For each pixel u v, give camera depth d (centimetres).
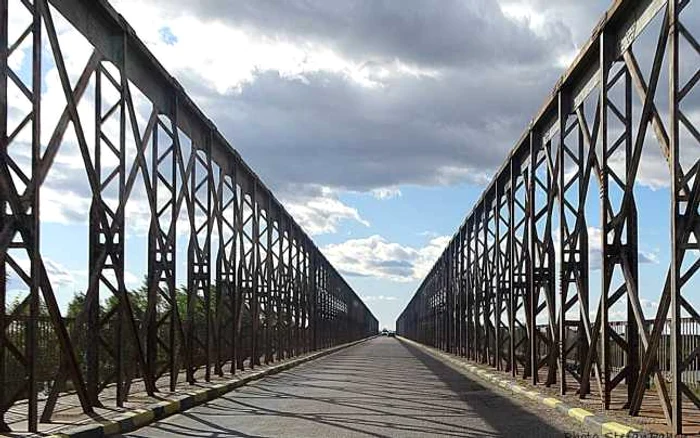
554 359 1992
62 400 1553
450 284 4806
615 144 1430
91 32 1362
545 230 1978
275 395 1975
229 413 1564
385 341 10875
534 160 2081
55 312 1204
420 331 8650
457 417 1489
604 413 1385
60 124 1213
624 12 1341
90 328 1424
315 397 1920
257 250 3142
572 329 2670
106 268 1451
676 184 1102
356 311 10375
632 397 1362
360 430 1311
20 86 1104
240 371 2745
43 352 1659
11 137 1096
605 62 1412
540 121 2019
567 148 1767
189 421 1432
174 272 1819
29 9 1121
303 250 4709
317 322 5469
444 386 2272
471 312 3816
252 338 3059
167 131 1823
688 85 1105
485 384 2347
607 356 1433
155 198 1731
